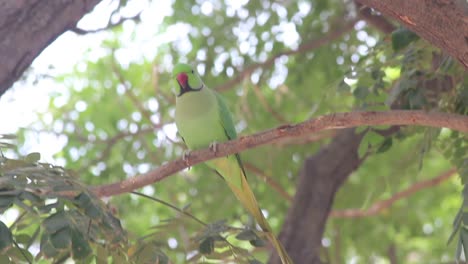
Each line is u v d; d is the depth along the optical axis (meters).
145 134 15.59
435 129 8.16
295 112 15.47
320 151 12.16
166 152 15.10
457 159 8.23
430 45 7.66
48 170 5.78
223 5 14.92
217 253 6.63
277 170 14.68
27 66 7.07
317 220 11.63
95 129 15.88
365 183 14.60
